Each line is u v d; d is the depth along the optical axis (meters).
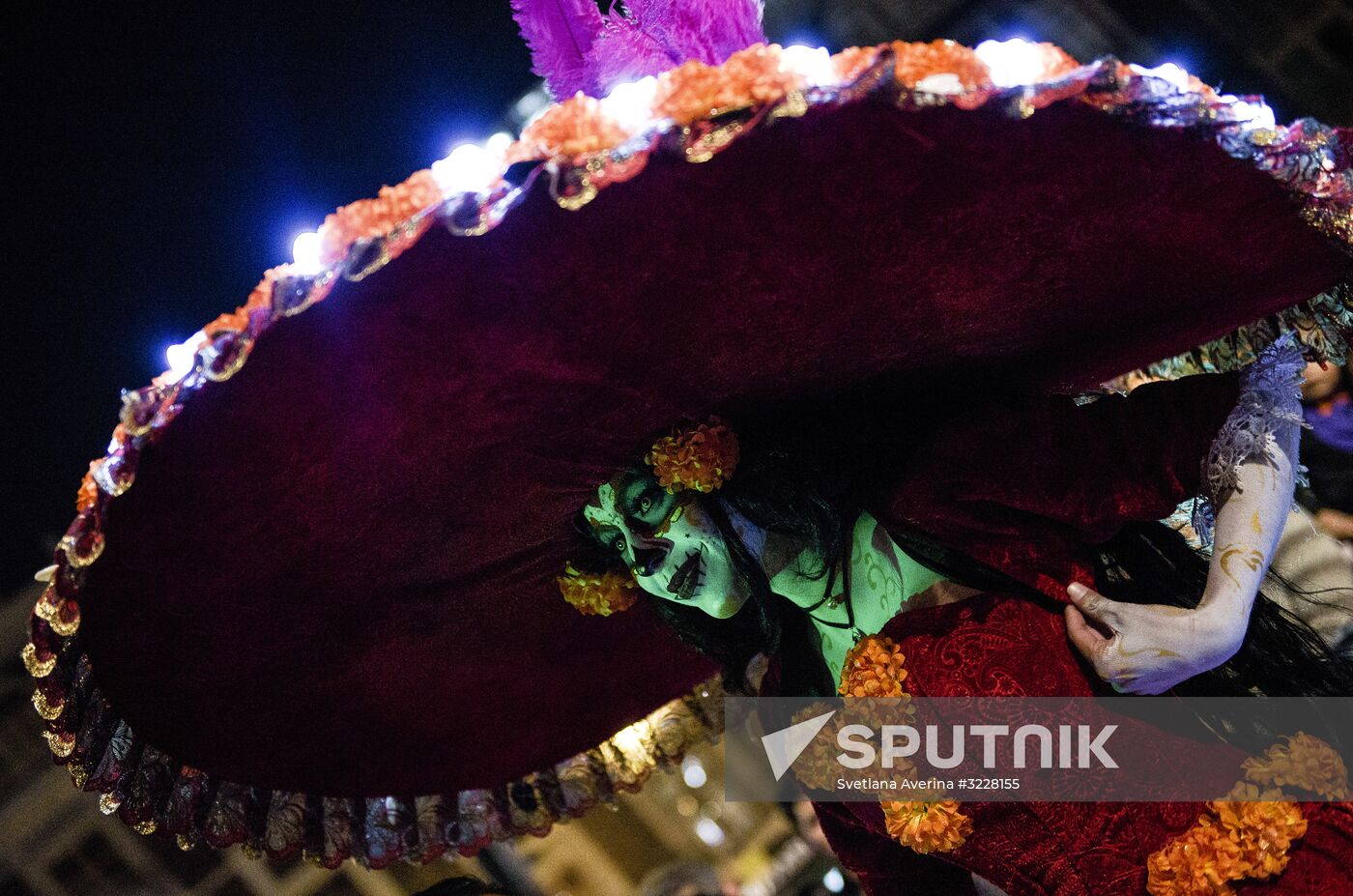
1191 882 1.72
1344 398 3.26
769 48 1.37
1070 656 1.85
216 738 2.18
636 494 1.99
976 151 1.48
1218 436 1.83
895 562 1.98
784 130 1.41
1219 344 2.09
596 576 2.17
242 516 1.77
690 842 9.76
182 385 1.54
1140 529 2.03
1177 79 1.53
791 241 1.57
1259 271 1.78
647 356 1.75
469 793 2.52
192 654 1.99
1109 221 1.64
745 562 2.02
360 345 1.58
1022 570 1.87
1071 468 1.89
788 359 1.83
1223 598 1.75
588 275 1.56
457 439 1.80
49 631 1.69
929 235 1.61
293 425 1.66
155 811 2.14
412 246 1.47
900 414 2.09
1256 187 1.59
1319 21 4.88
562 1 1.92
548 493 1.99
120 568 1.76
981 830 1.86
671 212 1.50
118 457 1.56
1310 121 1.52
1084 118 1.46
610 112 1.38
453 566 2.10
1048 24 5.00
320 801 2.39
